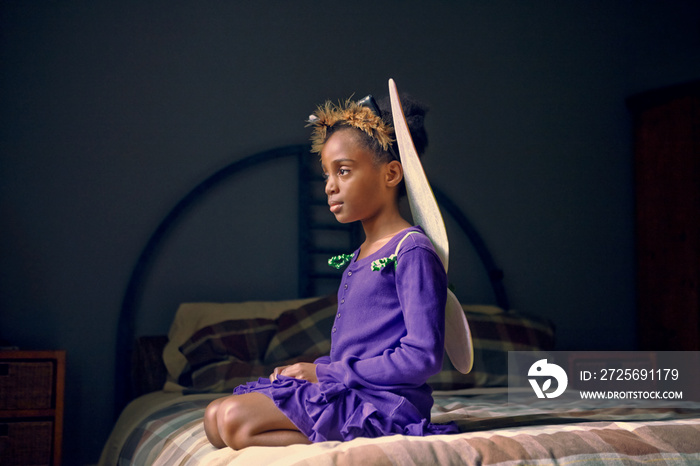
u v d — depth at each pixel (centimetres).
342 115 126
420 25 371
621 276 392
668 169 379
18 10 312
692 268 364
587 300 383
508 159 378
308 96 350
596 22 404
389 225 127
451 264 356
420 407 117
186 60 334
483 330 292
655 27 412
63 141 312
